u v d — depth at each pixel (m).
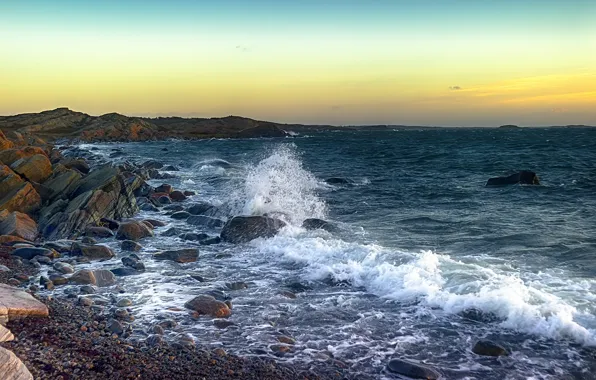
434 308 8.33
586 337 6.95
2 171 18.14
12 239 13.09
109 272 10.27
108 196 16.50
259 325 7.82
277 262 11.51
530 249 11.94
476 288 8.61
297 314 8.30
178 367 6.28
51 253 11.84
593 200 19.12
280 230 13.90
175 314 8.23
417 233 14.06
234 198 19.66
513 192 21.67
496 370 6.36
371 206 18.78
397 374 6.27
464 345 7.05
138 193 20.81
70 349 6.52
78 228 14.56
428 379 6.12
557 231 13.81
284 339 7.27
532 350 6.83
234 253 12.45
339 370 6.38
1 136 26.05
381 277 9.63
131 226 14.32
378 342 7.20
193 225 16.12
